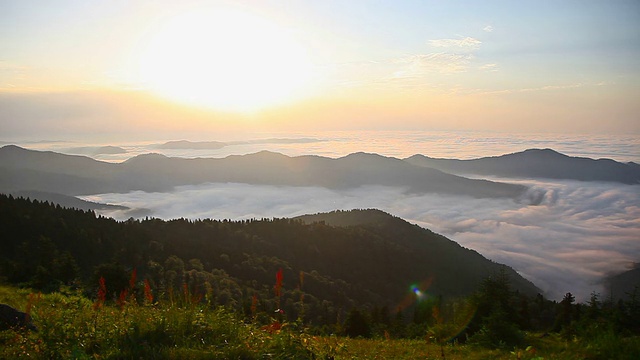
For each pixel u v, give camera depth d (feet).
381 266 310.65
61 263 103.55
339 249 322.75
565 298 89.15
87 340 25.16
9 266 118.52
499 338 44.19
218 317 28.94
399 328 80.33
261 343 25.80
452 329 51.83
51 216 235.81
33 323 29.14
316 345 27.43
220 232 313.12
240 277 241.35
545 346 40.32
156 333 26.13
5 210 219.82
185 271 209.77
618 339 31.99
